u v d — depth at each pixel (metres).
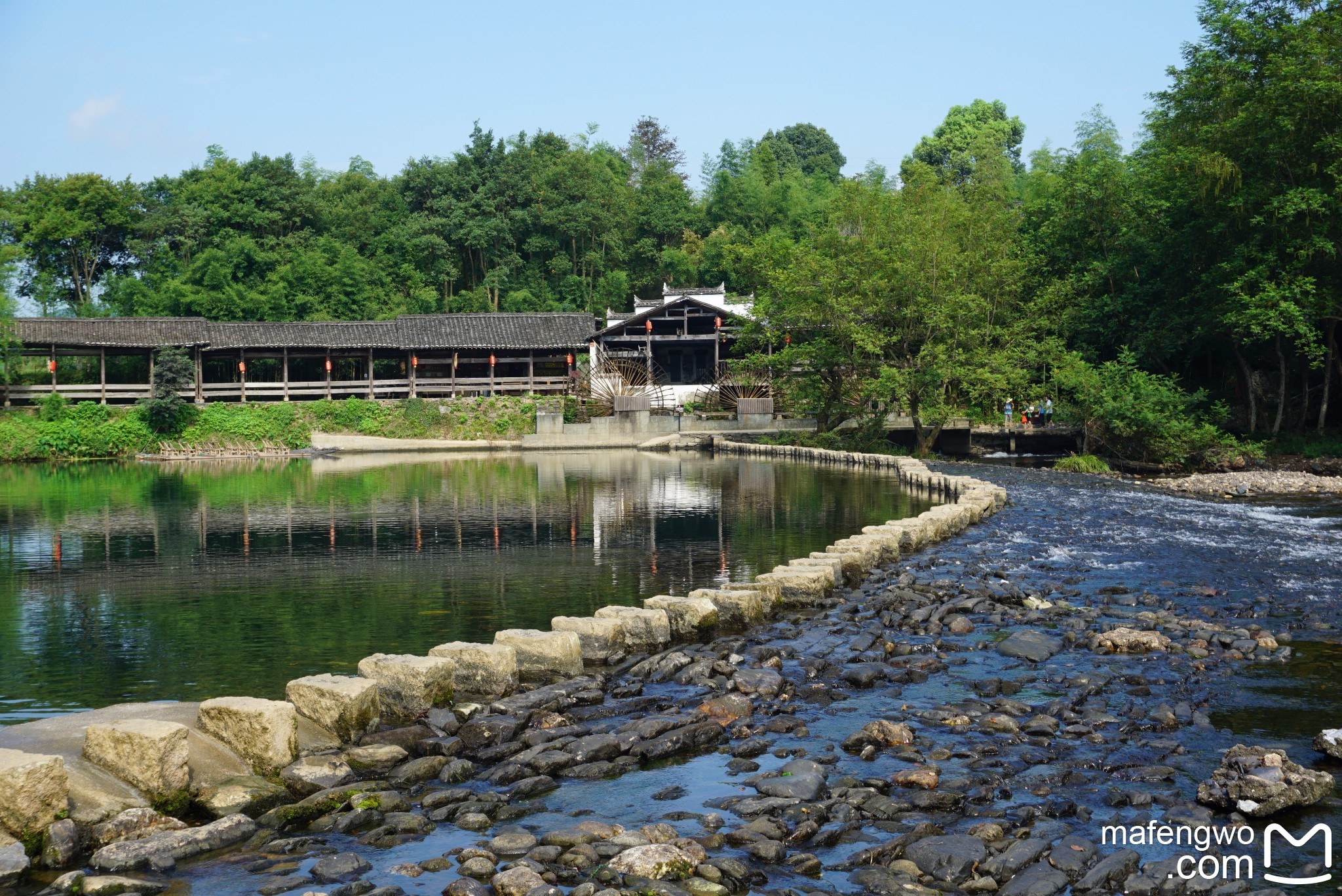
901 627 14.09
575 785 8.65
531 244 84.62
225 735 8.82
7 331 50.06
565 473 39.62
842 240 47.66
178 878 7.07
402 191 86.56
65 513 27.47
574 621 12.55
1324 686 11.19
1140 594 16.05
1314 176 38.06
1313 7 39.03
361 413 55.69
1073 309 48.19
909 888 6.82
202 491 33.50
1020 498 29.11
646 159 107.25
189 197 75.69
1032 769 8.82
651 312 58.47
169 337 54.28
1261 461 39.00
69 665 12.40
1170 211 44.62
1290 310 36.00
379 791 8.33
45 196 72.19
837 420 49.50
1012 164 100.12
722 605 14.13
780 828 7.63
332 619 14.78
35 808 7.31
